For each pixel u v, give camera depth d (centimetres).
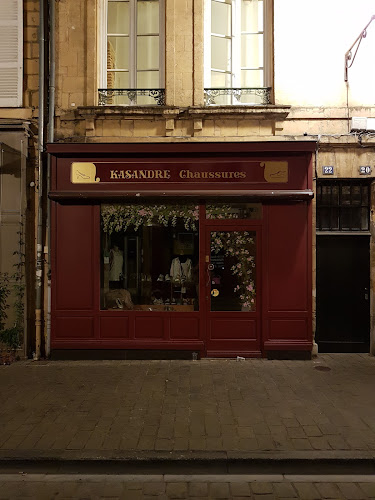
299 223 680
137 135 707
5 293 685
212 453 382
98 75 725
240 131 705
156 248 701
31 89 716
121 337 686
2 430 425
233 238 692
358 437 409
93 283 686
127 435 414
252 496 331
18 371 618
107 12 749
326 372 609
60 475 365
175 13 705
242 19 752
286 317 680
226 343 687
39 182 693
